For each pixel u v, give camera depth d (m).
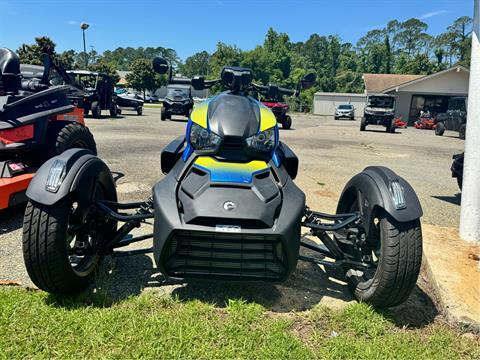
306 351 2.57
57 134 5.35
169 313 2.88
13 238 4.16
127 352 2.46
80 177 2.86
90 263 3.16
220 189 2.89
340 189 6.92
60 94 5.57
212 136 3.17
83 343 2.52
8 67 5.21
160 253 2.79
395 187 2.91
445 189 7.59
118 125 17.08
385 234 2.86
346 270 3.50
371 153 12.20
